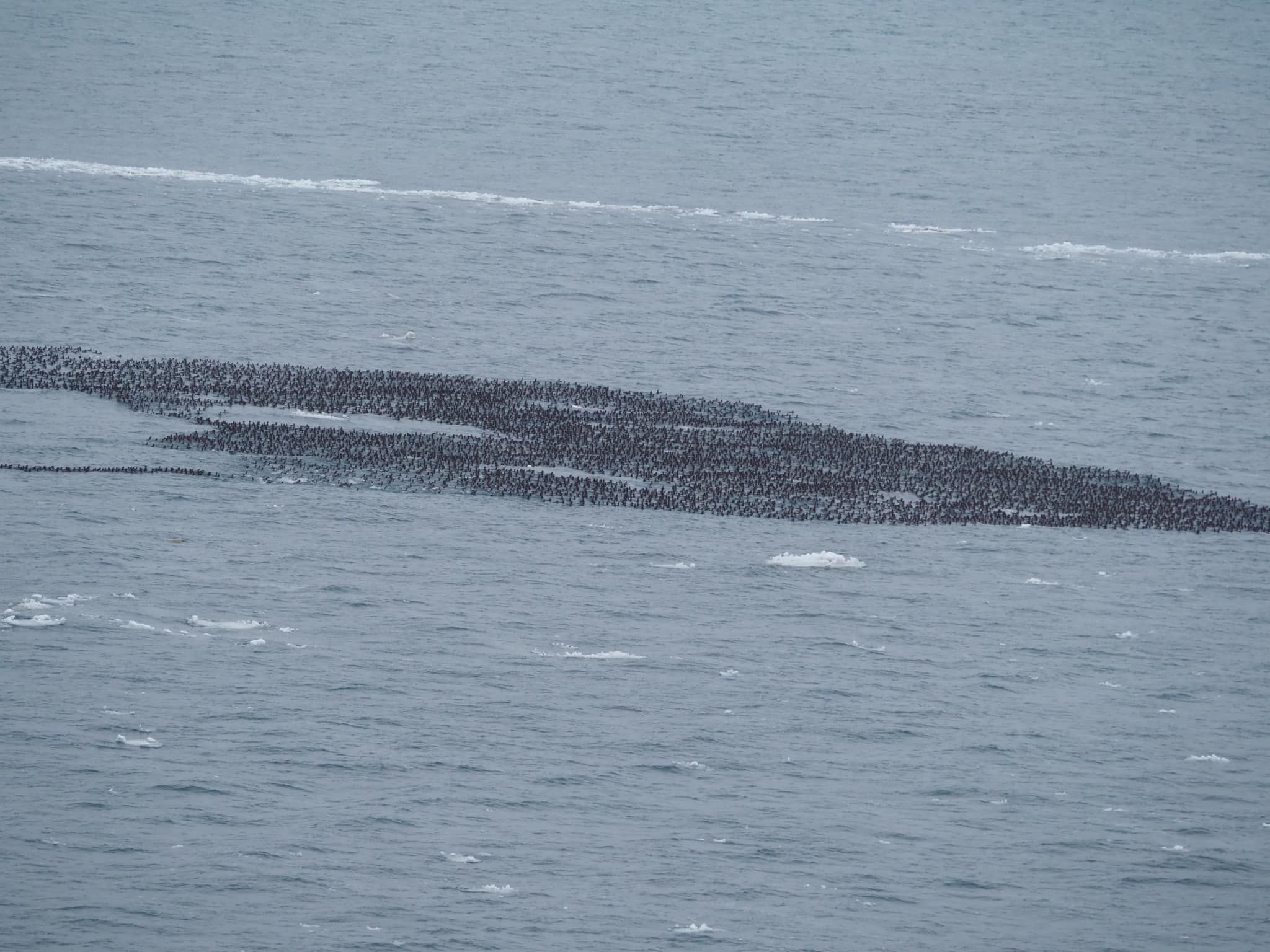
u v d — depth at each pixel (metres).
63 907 160.00
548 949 158.62
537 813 186.62
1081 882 178.50
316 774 191.75
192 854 171.62
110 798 182.12
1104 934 168.00
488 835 180.38
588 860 176.62
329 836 177.50
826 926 166.00
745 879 174.62
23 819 176.00
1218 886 179.12
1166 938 167.88
